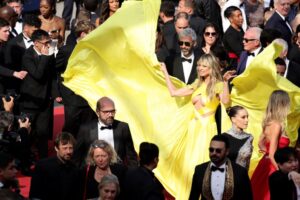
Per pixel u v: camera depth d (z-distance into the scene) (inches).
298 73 1217.4
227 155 995.9
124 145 1081.4
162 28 1304.1
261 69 1109.7
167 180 1130.0
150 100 1163.3
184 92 1131.9
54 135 1374.3
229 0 1478.8
